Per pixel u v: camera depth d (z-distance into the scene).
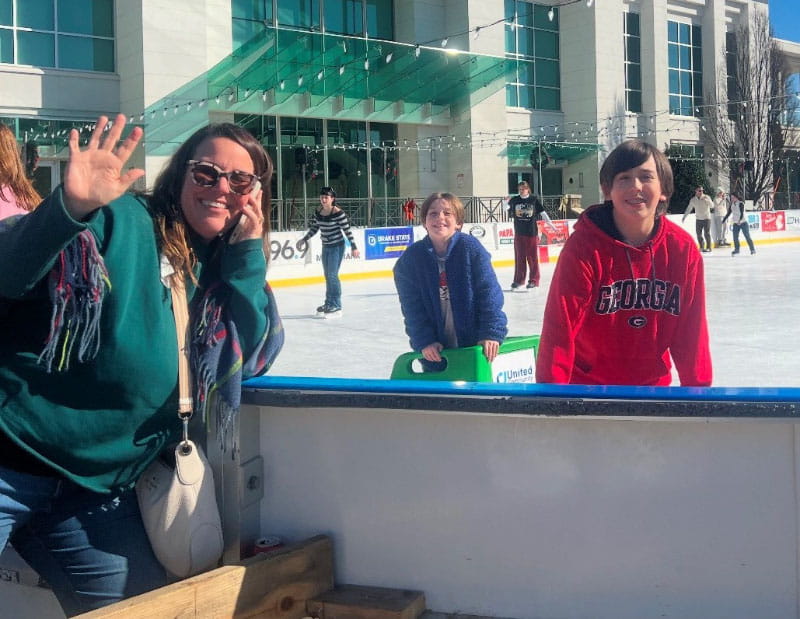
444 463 1.93
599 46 30.25
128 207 1.79
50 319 1.71
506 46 29.28
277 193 23.91
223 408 1.92
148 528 1.89
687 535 1.78
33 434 1.72
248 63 21.34
